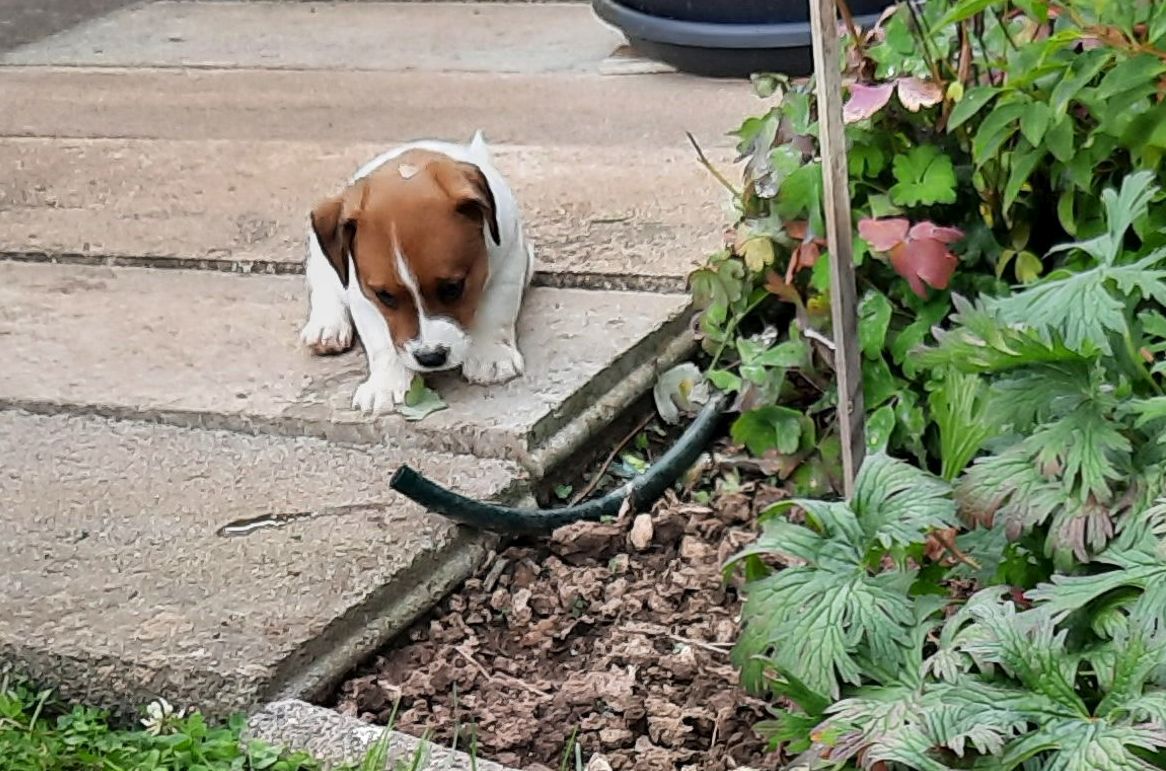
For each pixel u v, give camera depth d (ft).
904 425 5.38
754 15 8.11
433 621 5.22
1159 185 5.12
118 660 4.94
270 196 7.22
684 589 5.26
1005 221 5.41
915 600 4.56
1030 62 5.19
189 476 5.60
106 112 8.37
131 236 6.94
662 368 6.02
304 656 4.97
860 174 5.48
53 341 6.29
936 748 4.29
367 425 5.72
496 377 5.81
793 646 4.50
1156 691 4.29
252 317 6.38
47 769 4.73
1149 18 5.01
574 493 5.70
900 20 5.49
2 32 10.23
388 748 4.72
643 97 8.09
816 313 5.50
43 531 5.40
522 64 8.76
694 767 4.75
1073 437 4.53
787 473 5.55
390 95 8.39
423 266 5.62
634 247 6.49
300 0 10.86
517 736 4.85
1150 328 4.77
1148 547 4.41
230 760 4.73
